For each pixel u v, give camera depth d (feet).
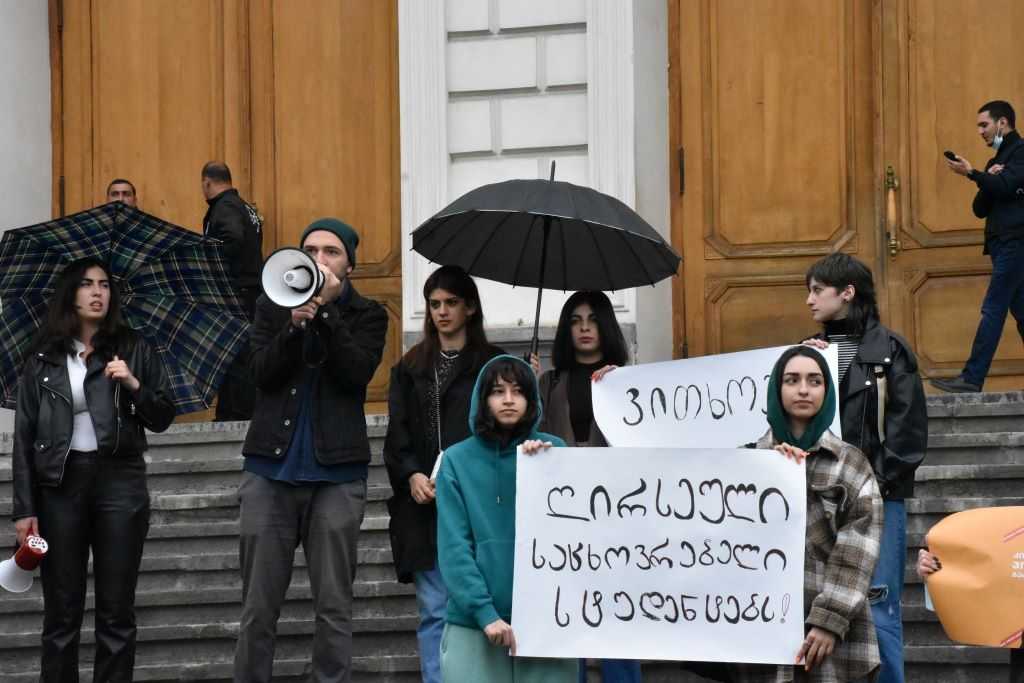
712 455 21.12
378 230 46.42
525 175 41.57
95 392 26.71
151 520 33.63
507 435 22.15
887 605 23.86
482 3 41.96
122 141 48.44
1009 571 21.30
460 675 21.58
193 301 28.43
